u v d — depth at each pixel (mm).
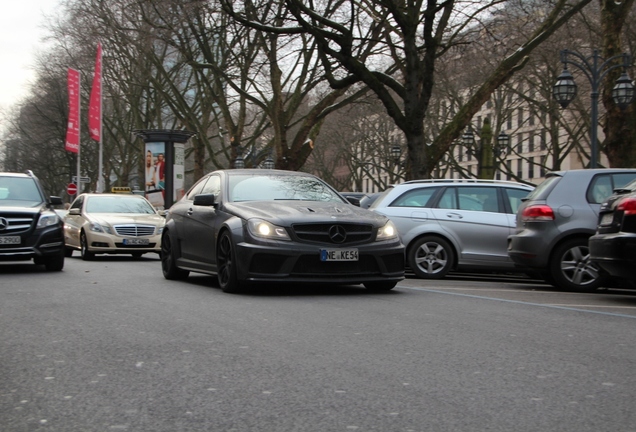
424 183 13672
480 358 5484
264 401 4320
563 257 10930
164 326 6941
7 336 6496
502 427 3822
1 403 4340
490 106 47531
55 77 55844
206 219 10680
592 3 32156
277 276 9172
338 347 5891
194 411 4129
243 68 30953
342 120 57125
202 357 5520
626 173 11023
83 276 12953
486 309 8219
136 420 3975
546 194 11109
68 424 3924
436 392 4512
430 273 13344
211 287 10703
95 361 5422
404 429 3789
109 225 19406
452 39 22547
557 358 5492
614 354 5652
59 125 60000
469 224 13266
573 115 41000
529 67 36781
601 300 9664
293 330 6699
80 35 40906
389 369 5121
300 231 9312
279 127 31250
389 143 59125
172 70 40500
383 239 9594
